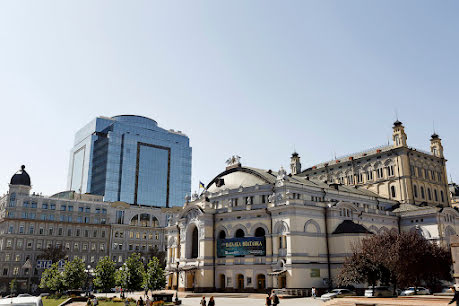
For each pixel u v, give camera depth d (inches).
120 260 5713.6
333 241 3321.9
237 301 2758.4
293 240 3139.8
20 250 5049.2
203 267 3518.7
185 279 3641.7
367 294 2522.1
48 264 3742.6
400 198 4574.3
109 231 5738.2
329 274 3260.3
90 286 4785.9
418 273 2689.5
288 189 3425.2
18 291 4899.1
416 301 1587.1
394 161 4717.0
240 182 3826.3
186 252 3806.6
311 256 3206.2
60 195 6274.6
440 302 1526.8
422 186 4788.4
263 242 3314.5
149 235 6063.0
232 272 3420.3
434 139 5305.1
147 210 6166.3
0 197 5551.2
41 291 5004.9
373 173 4901.6
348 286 3029.0
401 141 4729.3
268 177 3727.9
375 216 3826.3
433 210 3860.7
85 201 5669.3
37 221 5226.4
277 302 1947.6
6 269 4918.8
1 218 5221.5
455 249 1797.5
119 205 5920.3
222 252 3521.2
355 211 3587.6
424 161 4940.9
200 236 3654.0
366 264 2454.5
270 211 3336.6
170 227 4192.9
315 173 5526.6
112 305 2507.4
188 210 3887.8
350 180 5118.1
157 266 2950.3
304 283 3088.1
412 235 2918.3
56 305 2470.5
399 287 2736.2
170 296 2588.6
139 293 3860.7
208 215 3671.3
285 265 3110.2
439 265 2805.1
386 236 2829.7
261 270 3265.3
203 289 3469.5
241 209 3599.9
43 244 5211.6
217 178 4136.3
